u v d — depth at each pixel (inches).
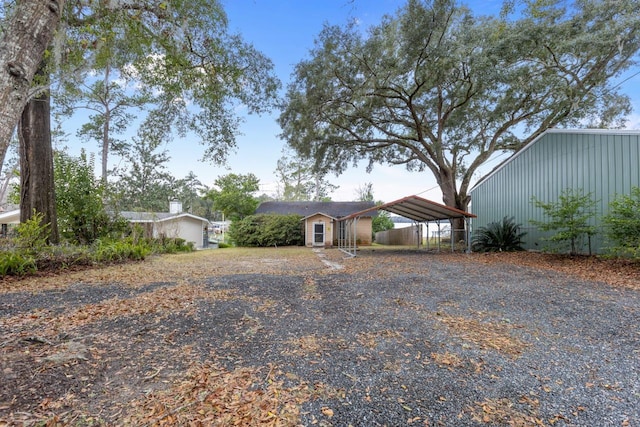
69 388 84.0
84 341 117.4
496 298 182.1
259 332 130.5
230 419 72.2
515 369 96.6
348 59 462.9
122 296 193.3
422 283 229.8
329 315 154.6
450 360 103.2
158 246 562.3
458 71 475.2
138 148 1042.7
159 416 72.8
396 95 522.6
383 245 794.8
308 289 215.0
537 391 83.9
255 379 91.2
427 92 534.6
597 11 400.8
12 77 66.7
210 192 959.6
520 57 440.8
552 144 402.0
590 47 405.1
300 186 1374.3
